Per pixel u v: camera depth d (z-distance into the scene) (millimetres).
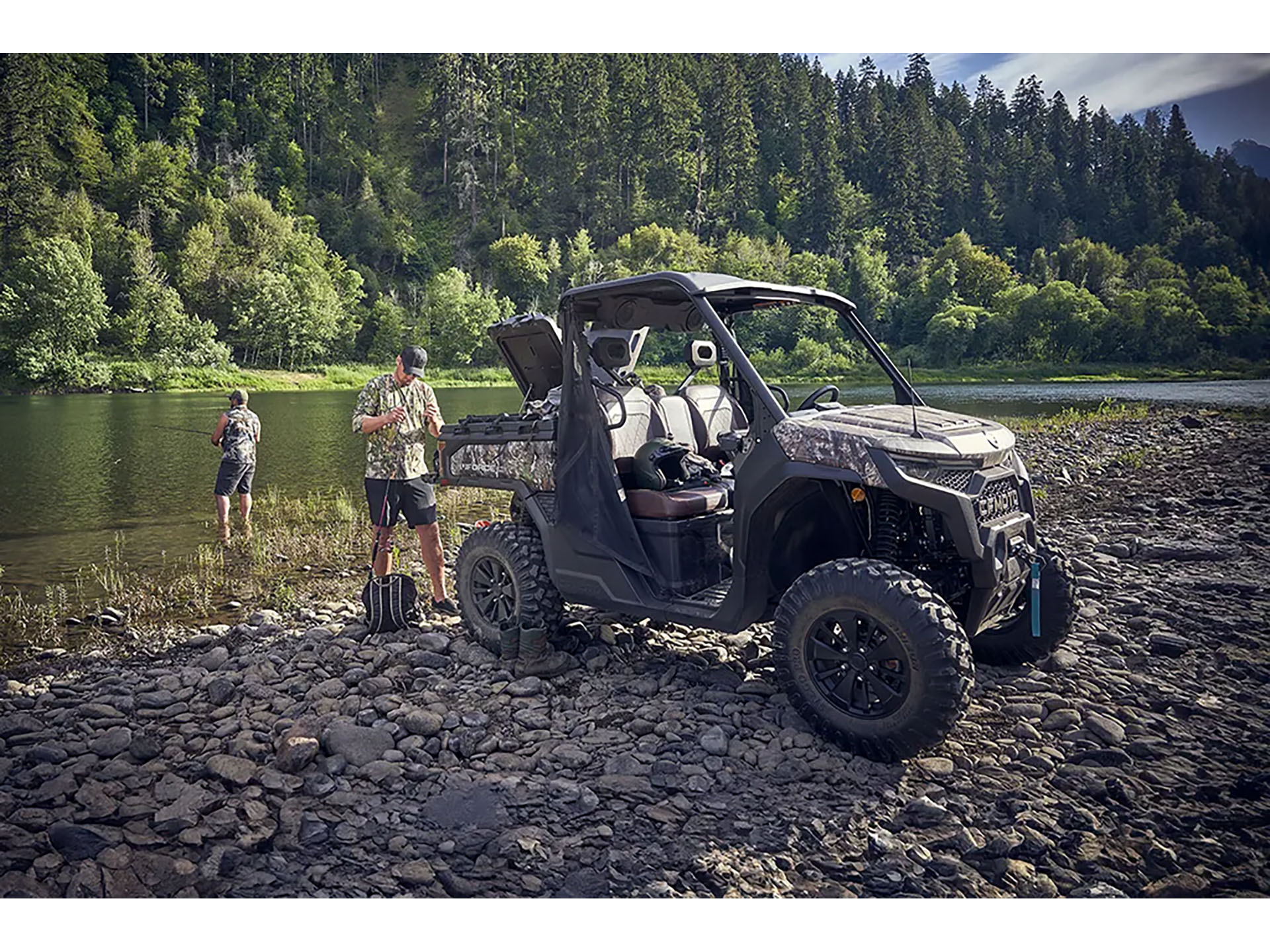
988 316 85000
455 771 3676
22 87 111688
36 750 3855
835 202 140375
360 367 103625
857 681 3738
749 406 5711
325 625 5797
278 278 107250
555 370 5500
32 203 100750
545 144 171000
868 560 3727
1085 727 3922
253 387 79375
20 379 75125
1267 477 10930
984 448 3928
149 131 150625
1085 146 126000
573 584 4770
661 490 4637
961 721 4066
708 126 154875
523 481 5109
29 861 3037
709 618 4246
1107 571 6578
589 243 139750
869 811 3332
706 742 3820
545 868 2992
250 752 3818
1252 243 95625
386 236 152375
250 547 8945
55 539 9578
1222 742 3812
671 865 3010
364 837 3195
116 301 94500
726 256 120938
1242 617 5434
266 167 159500
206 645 5547
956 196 131125
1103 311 80812
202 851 3092
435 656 4949
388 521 5891
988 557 3703
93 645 5727
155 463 18141
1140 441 16141
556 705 4328
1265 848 3053
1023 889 2865
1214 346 77438
